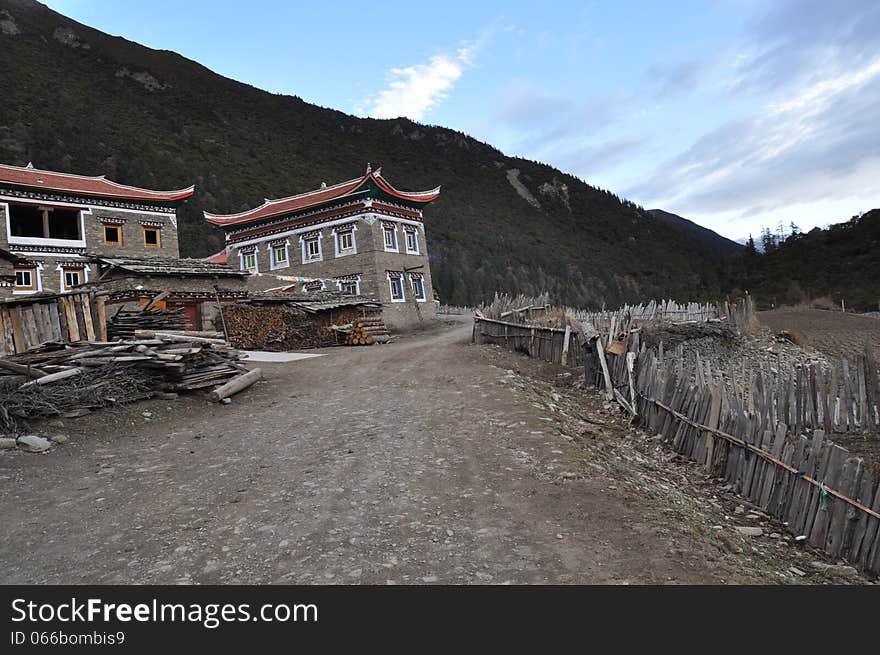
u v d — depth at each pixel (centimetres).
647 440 992
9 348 1077
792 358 2641
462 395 1163
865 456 957
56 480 699
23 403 892
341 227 3941
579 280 14388
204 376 1215
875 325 3975
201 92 19462
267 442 873
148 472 731
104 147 9838
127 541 521
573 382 1445
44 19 18150
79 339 1198
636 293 14988
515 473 680
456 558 468
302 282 3762
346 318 2820
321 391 1333
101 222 3547
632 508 573
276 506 597
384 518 554
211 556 486
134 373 1109
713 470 825
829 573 545
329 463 743
